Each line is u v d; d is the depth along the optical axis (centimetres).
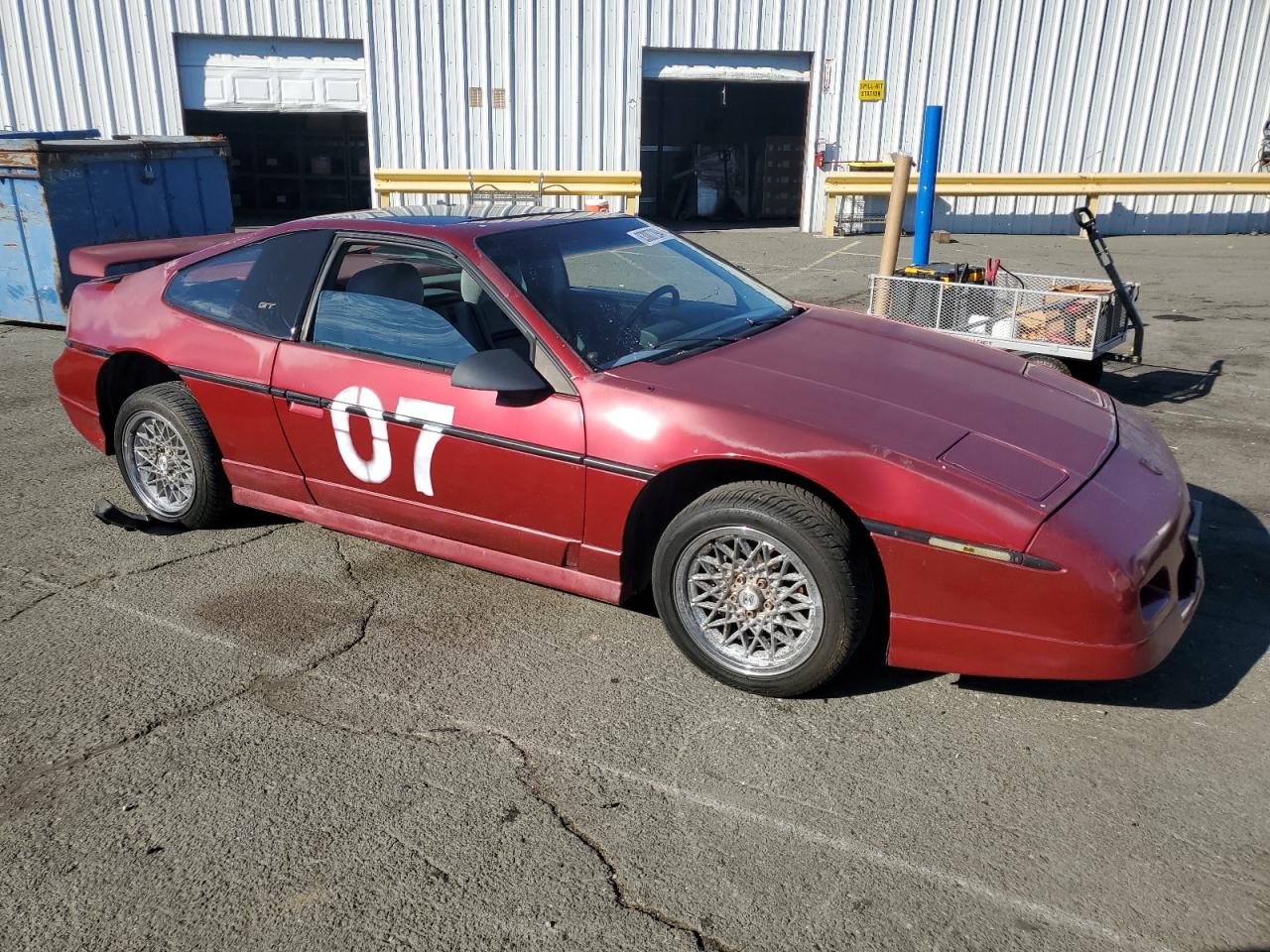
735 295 446
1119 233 1689
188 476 467
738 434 329
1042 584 299
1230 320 946
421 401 383
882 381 371
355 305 409
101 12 1541
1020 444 337
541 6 1562
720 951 240
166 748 318
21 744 320
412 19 1559
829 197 1620
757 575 333
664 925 248
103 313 485
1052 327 627
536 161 1636
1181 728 324
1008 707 337
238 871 267
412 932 247
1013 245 1506
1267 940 240
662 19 1580
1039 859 267
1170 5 1579
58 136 1003
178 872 267
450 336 388
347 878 264
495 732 325
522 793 296
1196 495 516
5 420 663
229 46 1581
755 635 338
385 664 365
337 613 402
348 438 404
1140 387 721
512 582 429
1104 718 330
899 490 311
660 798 294
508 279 380
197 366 440
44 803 293
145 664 365
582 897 257
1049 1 1576
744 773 304
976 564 305
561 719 332
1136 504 322
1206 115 1641
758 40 1598
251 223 1814
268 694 347
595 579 368
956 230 1678
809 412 338
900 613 320
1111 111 1636
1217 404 678
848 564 316
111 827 283
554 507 364
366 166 1980
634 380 356
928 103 1631
